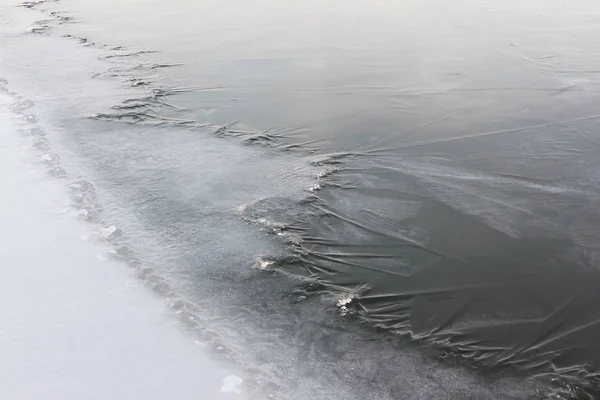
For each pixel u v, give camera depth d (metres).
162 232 6.52
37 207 6.89
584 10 16.58
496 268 5.89
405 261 6.05
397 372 4.73
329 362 4.83
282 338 5.08
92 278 5.70
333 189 7.38
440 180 7.51
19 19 16.30
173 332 5.06
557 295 5.51
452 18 15.83
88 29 15.22
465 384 4.61
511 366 4.77
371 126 9.16
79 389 4.45
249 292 5.64
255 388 4.52
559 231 6.43
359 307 5.45
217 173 7.82
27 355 4.75
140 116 9.72
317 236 6.48
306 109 9.88
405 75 11.35
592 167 7.78
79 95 10.61
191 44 13.76
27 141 8.62
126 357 4.77
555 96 10.24
